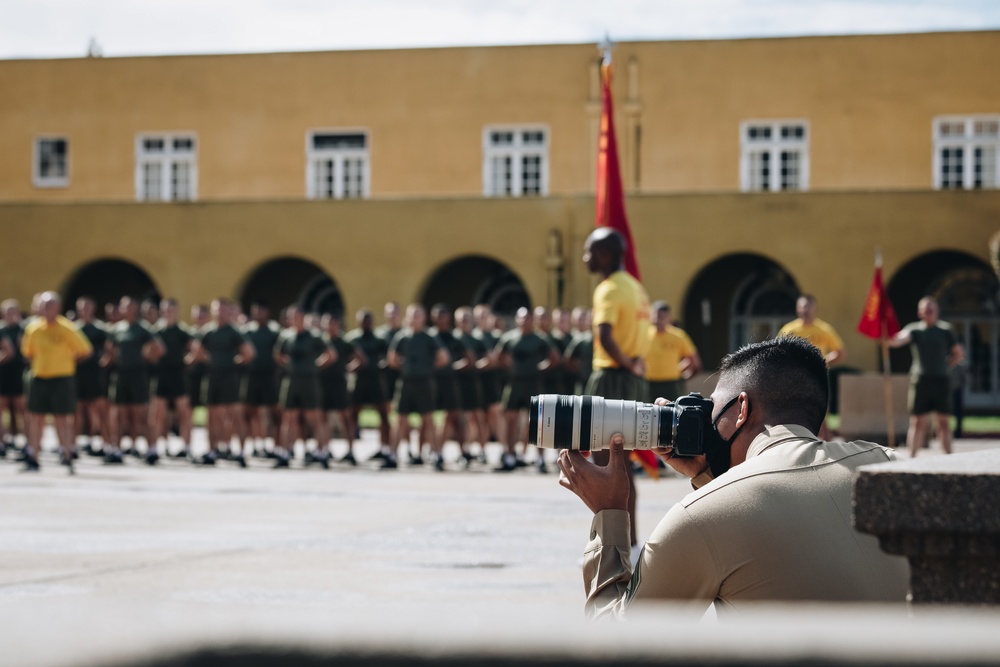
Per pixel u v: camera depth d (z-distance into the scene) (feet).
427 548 31.63
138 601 2.90
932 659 2.45
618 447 9.85
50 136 131.95
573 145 123.13
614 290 25.45
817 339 58.39
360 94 126.93
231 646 2.47
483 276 124.16
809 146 119.96
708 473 10.09
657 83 121.70
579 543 32.76
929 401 57.41
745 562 8.42
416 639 2.54
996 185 117.91
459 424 65.36
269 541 32.83
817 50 119.96
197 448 76.84
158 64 130.31
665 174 121.80
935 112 118.62
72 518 38.22
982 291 116.37
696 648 2.51
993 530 5.79
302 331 63.57
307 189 128.06
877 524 5.97
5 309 70.64
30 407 57.67
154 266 116.26
